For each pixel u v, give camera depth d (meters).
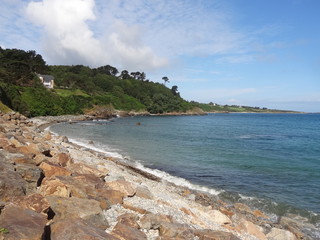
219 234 7.35
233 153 31.41
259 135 55.66
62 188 8.09
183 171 21.86
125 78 175.75
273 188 18.36
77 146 27.58
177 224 7.68
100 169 14.28
